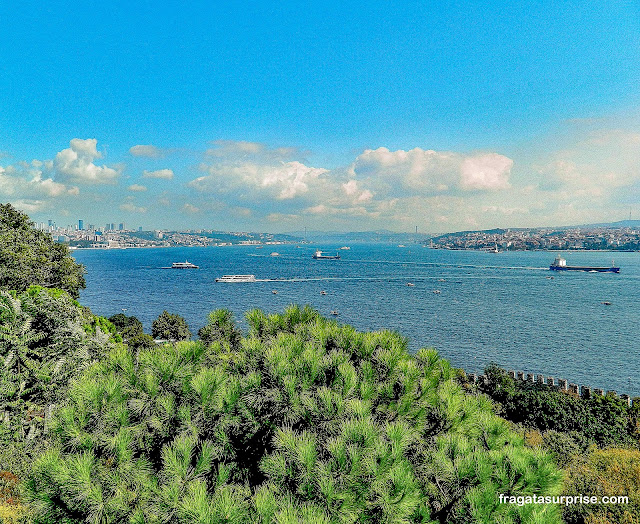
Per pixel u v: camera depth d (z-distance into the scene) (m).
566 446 12.34
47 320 15.41
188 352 6.65
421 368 6.62
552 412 17.84
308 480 4.31
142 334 43.16
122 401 5.67
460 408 6.04
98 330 18.62
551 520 4.20
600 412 17.78
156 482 4.84
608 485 8.90
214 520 3.81
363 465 4.38
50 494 4.46
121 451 4.96
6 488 8.16
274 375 5.74
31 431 11.15
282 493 4.43
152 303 100.06
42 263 40.47
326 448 4.62
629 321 75.44
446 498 4.76
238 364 6.56
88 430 5.26
